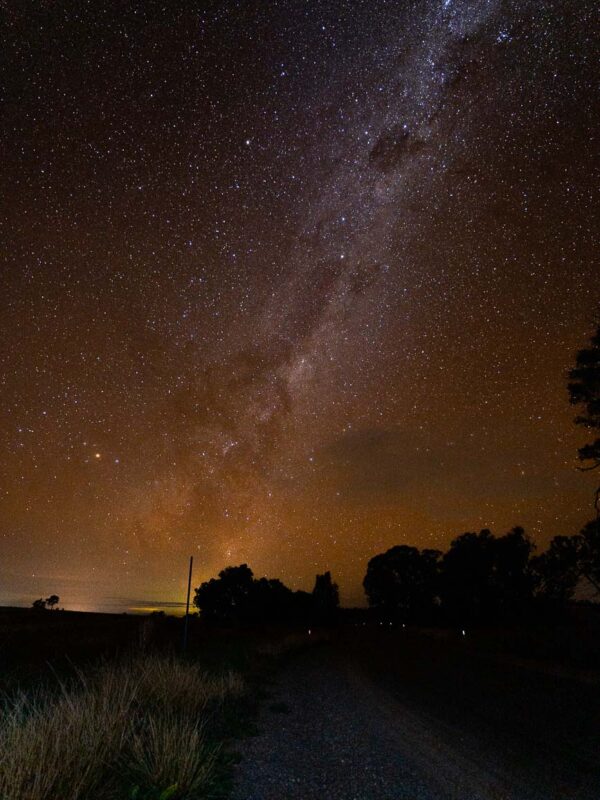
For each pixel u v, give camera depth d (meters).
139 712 7.96
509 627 44.22
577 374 22.19
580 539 33.34
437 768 7.50
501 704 13.74
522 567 45.81
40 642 23.34
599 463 23.03
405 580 81.38
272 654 25.31
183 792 5.39
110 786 5.20
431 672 21.67
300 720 10.56
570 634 30.69
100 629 35.31
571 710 12.98
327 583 84.56
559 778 7.25
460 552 52.09
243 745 8.07
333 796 6.04
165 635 32.38
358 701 13.69
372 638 53.88
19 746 4.73
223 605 68.44
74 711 5.95
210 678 12.14
